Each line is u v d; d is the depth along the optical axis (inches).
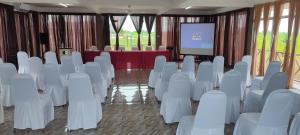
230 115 163.0
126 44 495.2
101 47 484.4
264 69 321.7
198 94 219.6
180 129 128.1
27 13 418.3
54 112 185.8
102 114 183.5
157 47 495.8
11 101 193.9
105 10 473.1
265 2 314.2
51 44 470.6
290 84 268.7
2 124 162.9
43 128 151.9
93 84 200.4
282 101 105.7
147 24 490.0
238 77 154.2
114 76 325.4
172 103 160.2
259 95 165.9
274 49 297.3
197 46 425.7
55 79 191.9
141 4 343.9
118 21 484.1
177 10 488.4
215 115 109.7
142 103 211.8
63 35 471.2
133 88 263.7
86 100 150.0
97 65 196.9
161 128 159.6
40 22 459.5
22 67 278.4
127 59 388.5
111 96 232.8
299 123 119.7
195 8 458.9
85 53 389.1
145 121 171.2
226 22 428.1
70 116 150.8
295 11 259.4
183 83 154.3
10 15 351.3
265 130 112.9
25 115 147.5
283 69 276.1
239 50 386.6
